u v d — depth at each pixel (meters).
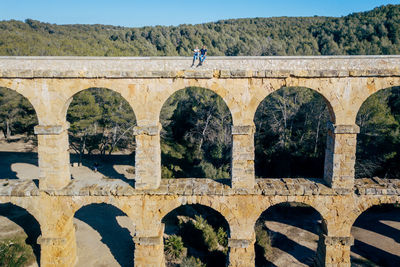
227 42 85.88
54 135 22.23
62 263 23.44
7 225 28.12
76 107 40.09
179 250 27.16
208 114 50.31
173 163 45.56
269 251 29.14
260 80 21.77
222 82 21.86
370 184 23.38
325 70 21.23
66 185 23.48
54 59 21.95
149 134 22.23
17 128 57.88
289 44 78.94
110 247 27.52
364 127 39.25
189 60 22.27
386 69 20.92
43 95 21.94
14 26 88.94
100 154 50.25
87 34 97.62
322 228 24.14
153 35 90.00
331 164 22.66
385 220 34.88
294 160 44.44
